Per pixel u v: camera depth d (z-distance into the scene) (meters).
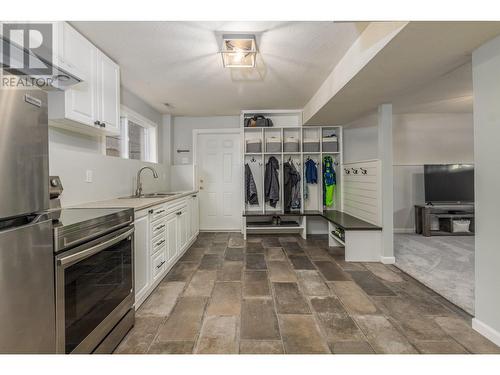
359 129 4.57
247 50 2.15
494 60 1.53
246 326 1.73
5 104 0.88
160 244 2.42
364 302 2.05
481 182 1.61
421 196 4.66
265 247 3.66
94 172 2.35
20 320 0.90
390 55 1.79
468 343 1.53
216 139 4.70
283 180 4.30
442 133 4.66
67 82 1.78
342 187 4.24
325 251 3.46
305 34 2.01
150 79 2.89
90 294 1.29
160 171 3.93
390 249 2.97
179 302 2.06
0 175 0.86
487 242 1.58
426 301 2.06
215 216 4.70
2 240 0.83
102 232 1.38
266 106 4.08
